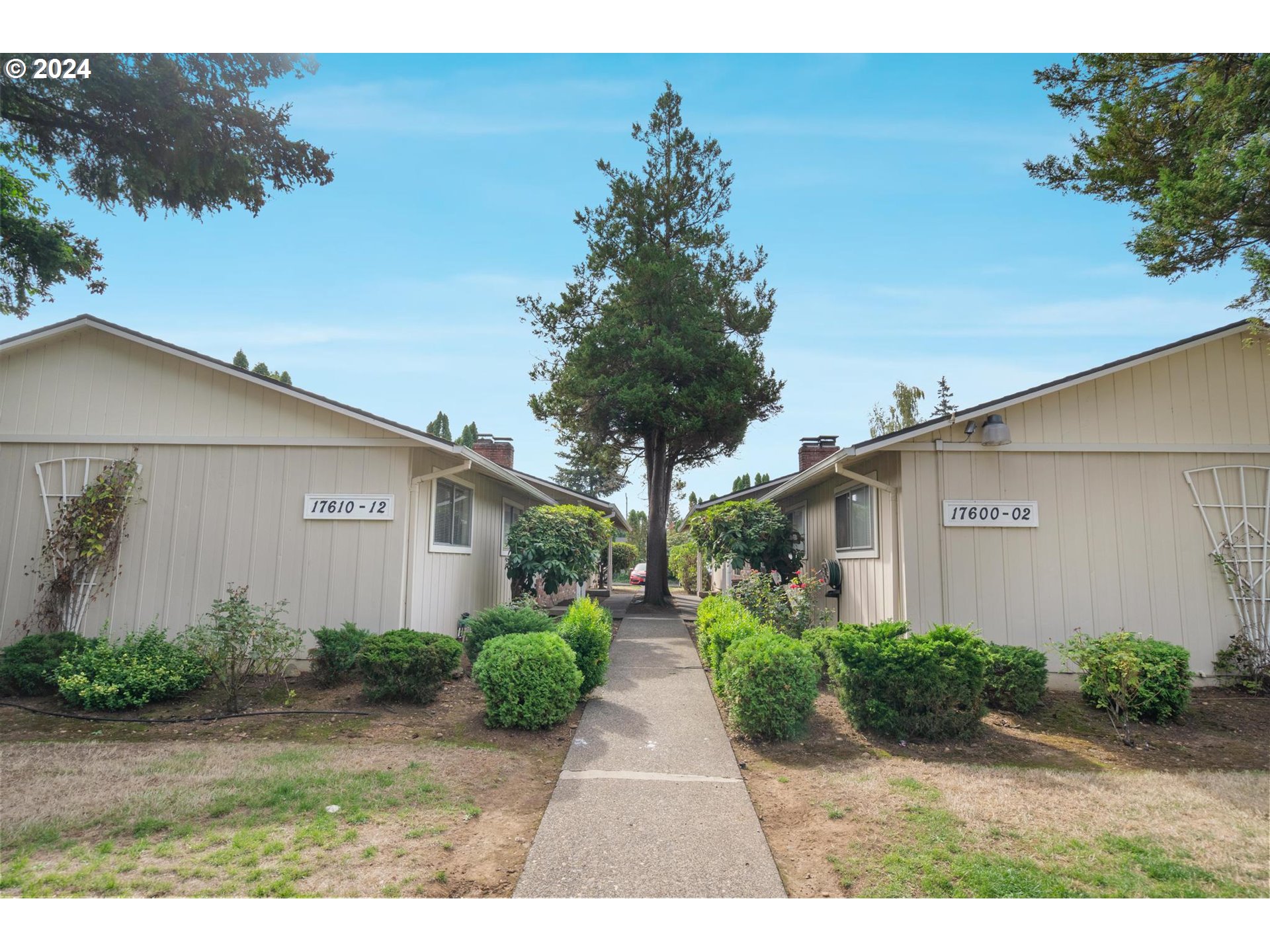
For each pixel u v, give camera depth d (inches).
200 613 344.5
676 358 643.5
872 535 376.2
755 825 171.9
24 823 164.7
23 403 362.0
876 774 208.7
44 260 360.8
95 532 339.6
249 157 325.4
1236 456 329.7
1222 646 319.3
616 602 820.0
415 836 161.8
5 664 296.0
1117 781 202.2
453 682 321.7
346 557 347.3
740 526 503.2
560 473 1974.7
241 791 185.5
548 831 167.3
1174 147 328.8
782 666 241.0
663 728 257.6
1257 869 148.4
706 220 739.4
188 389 361.7
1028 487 329.4
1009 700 272.7
